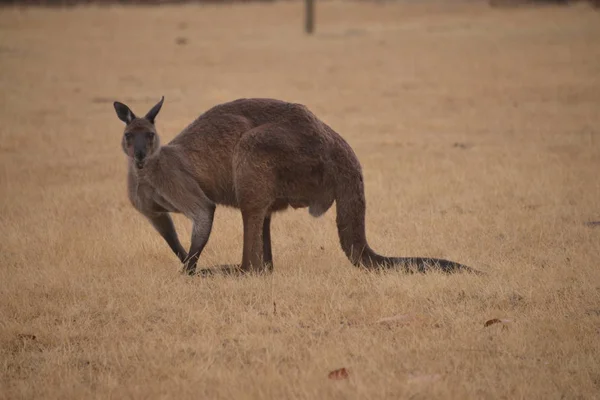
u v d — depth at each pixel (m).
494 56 73.12
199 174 22.88
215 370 16.11
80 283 22.09
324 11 113.44
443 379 15.53
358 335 17.92
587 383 15.27
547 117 50.00
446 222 27.88
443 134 46.19
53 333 18.44
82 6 123.75
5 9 115.56
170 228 23.73
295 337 18.00
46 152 42.44
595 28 85.31
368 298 20.38
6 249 25.59
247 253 22.58
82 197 32.88
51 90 62.50
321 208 23.02
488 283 21.05
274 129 22.36
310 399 14.72
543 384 15.23
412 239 26.36
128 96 59.97
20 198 32.59
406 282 21.16
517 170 35.81
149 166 22.20
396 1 119.94
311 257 24.66
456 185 33.44
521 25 91.12
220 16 112.31
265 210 22.48
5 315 19.81
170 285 21.67
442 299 20.19
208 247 26.08
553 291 20.52
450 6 112.31
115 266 23.91
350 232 22.67
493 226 27.53
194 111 53.72
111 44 87.94
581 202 30.34
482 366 16.12
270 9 117.19
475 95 57.94
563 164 36.84
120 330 18.78
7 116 52.38
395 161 38.69
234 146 22.78
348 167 22.62
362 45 83.12
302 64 73.38
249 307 19.92
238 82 64.62
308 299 20.45
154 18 110.25
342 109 54.03
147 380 15.94
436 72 67.31
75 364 16.95
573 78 62.19
